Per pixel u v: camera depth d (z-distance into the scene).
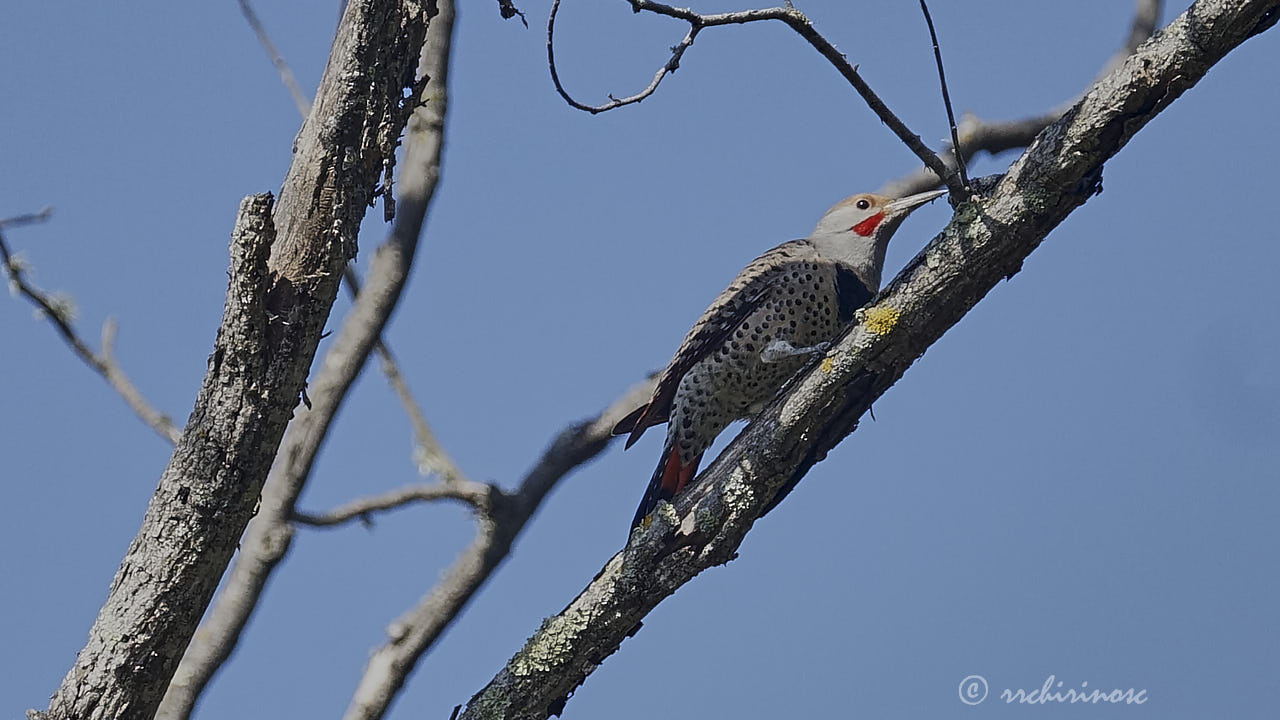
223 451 8.88
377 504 14.07
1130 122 9.02
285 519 13.66
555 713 9.86
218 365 8.90
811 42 8.99
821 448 9.80
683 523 9.70
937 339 9.67
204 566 8.98
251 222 8.64
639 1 8.76
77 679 8.86
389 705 14.02
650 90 9.11
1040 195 9.22
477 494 14.25
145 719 9.02
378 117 9.20
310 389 13.80
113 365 12.65
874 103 9.16
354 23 9.16
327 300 9.05
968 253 9.37
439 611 14.16
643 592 9.67
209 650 13.35
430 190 14.20
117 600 8.96
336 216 9.04
